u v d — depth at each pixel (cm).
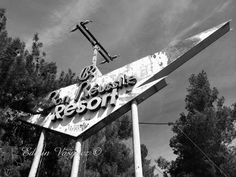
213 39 1147
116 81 1220
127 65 1262
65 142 1510
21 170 1287
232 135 2411
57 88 1461
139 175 904
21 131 1401
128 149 2633
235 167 2050
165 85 1137
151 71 1165
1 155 1055
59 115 1253
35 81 1344
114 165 2303
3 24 1370
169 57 1159
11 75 1236
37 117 1323
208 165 2138
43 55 1567
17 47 1310
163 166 2488
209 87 2594
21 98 1309
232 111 2492
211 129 2178
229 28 1137
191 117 2278
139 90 1126
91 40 1622
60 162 1512
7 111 1280
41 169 1402
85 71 1418
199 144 2208
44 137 1246
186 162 2261
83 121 1181
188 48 1132
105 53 1620
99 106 1184
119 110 1141
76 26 1608
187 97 2602
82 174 1167
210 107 2355
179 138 2384
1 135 1162
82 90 1339
